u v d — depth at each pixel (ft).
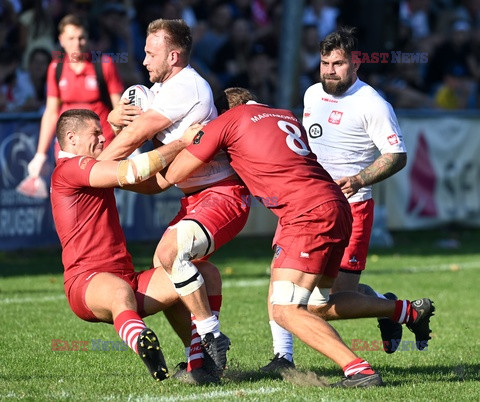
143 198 139.44
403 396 58.29
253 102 66.08
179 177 62.08
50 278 115.65
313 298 65.21
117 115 64.69
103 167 60.85
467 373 67.87
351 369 60.54
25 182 104.83
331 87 69.15
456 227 170.50
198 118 63.82
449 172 168.04
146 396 57.52
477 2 222.07
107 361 70.74
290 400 56.54
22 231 129.59
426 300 68.64
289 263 60.13
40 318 88.48
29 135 130.11
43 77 140.87
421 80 191.83
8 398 56.39
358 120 69.31
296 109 149.38
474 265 135.23
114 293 59.82
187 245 61.11
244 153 61.52
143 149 125.80
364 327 88.02
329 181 62.03
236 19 176.04
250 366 69.46
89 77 99.96
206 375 62.39
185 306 64.18
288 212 60.64
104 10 144.36
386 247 155.53
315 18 191.11
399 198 161.58
